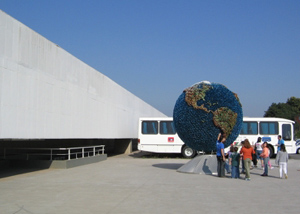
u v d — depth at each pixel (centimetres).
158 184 1251
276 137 2731
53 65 1828
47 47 1761
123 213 788
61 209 827
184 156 2783
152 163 2225
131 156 3100
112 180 1356
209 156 1628
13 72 1452
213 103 1550
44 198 970
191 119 1563
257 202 921
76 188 1150
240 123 1600
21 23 1519
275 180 1415
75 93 2133
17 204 886
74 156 2806
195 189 1142
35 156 2369
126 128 3547
